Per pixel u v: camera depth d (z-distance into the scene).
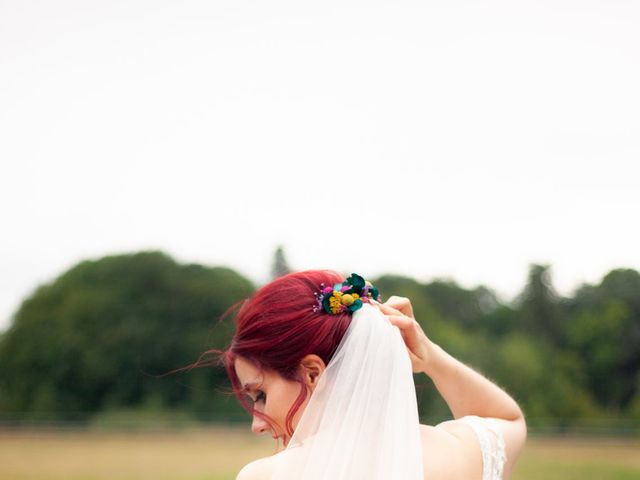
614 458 21.89
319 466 1.36
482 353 40.56
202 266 43.47
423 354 1.67
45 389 39.66
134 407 39.16
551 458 21.73
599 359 43.19
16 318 41.91
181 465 19.89
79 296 41.59
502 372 39.78
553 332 45.16
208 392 37.69
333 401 1.41
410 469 1.38
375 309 1.55
